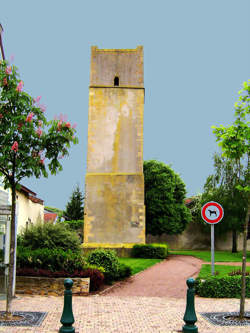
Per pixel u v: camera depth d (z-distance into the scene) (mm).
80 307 10812
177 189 38188
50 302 11469
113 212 30109
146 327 8516
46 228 17078
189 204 45906
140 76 32188
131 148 31094
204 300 12055
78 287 12992
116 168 30828
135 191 30344
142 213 30016
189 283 8094
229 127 10336
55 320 8953
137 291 14023
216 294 12531
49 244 16391
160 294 13477
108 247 29406
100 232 29922
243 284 9359
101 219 30078
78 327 8477
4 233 12328
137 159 30938
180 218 37469
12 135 9445
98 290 13773
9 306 9047
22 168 9453
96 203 30297
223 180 37156
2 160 9117
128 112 31641
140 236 29766
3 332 7699
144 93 32344
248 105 10141
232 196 35562
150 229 36719
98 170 30828
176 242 42594
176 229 36719
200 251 39625
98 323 8875
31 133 9336
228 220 35562
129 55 32500
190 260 27031
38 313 9609
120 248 29297
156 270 20328
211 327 8469
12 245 9406
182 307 11023
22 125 9289
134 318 9453
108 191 30406
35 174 9602
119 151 31062
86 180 30625
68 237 17078
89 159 31031
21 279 13039
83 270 13766
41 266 13820
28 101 9625
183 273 18969
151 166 37625
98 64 32406
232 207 35094
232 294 12562
